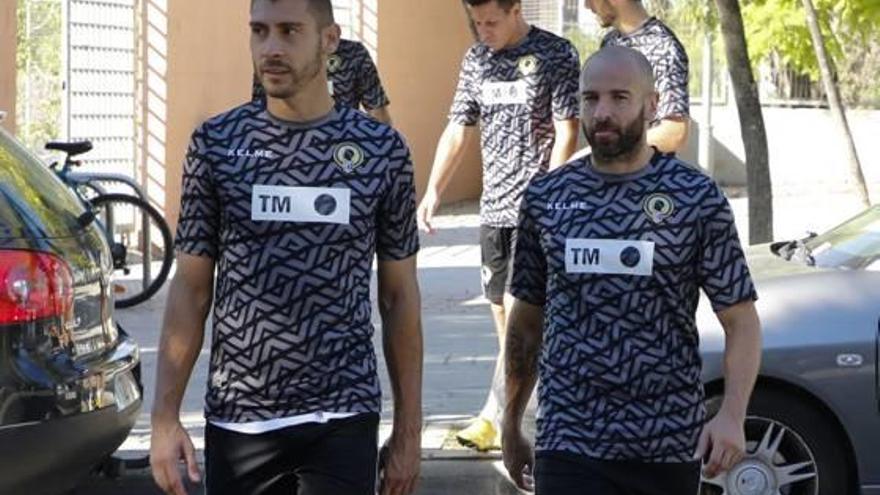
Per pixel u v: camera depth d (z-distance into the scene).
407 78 18.92
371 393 4.43
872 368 6.68
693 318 4.60
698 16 14.10
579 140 7.50
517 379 4.95
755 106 9.27
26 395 5.21
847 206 18.77
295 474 4.48
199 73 15.26
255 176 4.37
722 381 6.66
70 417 5.35
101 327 5.85
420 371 4.68
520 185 7.43
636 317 4.52
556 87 7.38
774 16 12.88
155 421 4.51
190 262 4.47
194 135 4.45
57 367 5.36
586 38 20.98
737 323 4.59
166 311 4.52
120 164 14.86
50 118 15.73
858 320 6.73
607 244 4.54
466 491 7.54
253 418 4.40
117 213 13.62
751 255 7.80
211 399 4.46
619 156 4.56
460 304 12.63
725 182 21.61
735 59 9.25
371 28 18.22
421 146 19.36
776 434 6.76
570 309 4.59
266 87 4.37
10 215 5.39
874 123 21.02
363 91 8.70
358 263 4.40
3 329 5.20
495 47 7.45
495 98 7.46
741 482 6.76
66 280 5.49
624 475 4.54
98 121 14.60
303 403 4.38
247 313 4.38
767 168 9.29
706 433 4.56
